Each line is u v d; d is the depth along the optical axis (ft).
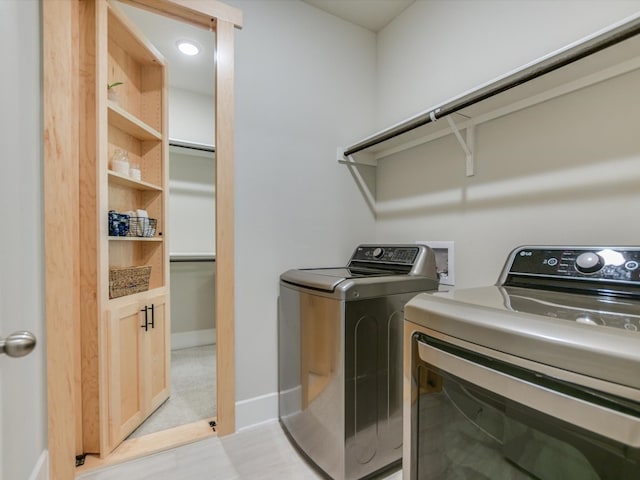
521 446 2.01
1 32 3.01
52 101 4.12
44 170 4.08
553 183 4.10
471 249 5.12
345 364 3.98
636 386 1.51
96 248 4.61
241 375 5.38
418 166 6.10
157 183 6.48
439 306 2.58
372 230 7.02
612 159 3.59
